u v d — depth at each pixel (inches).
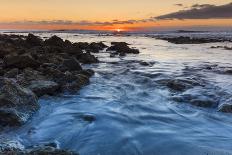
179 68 904.3
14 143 322.3
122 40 3095.5
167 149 322.7
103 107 466.0
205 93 544.7
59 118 412.2
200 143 337.4
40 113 430.3
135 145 331.0
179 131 372.5
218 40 2967.5
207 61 1149.1
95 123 395.2
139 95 543.2
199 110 460.1
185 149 322.3
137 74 765.3
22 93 434.3
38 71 641.6
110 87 602.9
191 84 622.8
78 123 394.6
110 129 374.3
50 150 273.3
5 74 601.0
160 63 1040.2
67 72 624.4
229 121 414.0
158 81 657.6
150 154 312.0
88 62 988.6
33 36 1331.2
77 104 479.8
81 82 599.8
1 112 380.5
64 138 347.9
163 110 457.7
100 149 321.4
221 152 315.0
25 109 417.1
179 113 445.4
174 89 587.5
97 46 1581.0
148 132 366.6
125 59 1147.9
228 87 603.2
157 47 2025.1
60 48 1095.0
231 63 1078.4
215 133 368.2
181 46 2172.7
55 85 530.0
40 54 920.3
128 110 453.4
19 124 380.8
